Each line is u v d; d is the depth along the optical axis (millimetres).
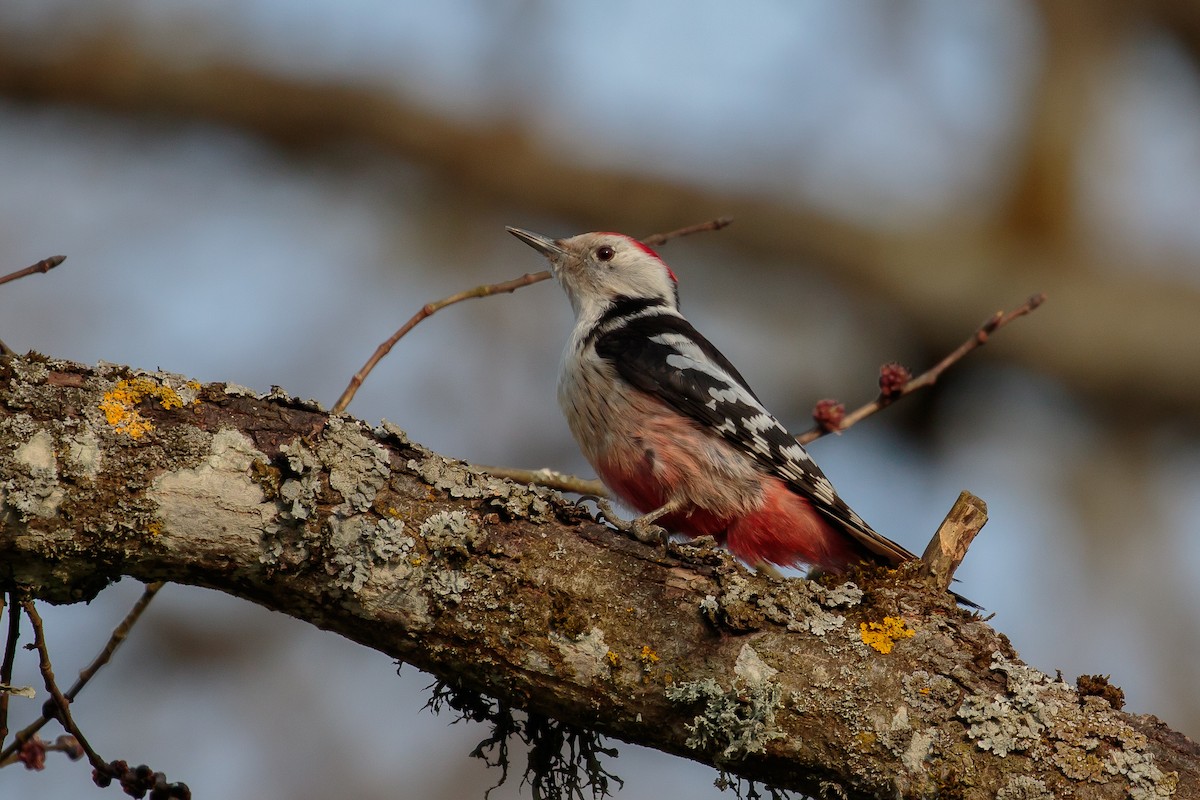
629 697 6750
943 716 6574
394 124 19250
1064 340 19625
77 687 7938
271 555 6629
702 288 20188
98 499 6426
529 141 19672
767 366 20031
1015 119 20641
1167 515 19578
